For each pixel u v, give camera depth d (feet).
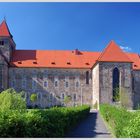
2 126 47.32
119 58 328.08
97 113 254.47
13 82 359.25
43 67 363.97
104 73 324.39
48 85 363.35
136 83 361.92
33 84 361.71
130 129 52.85
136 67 367.45
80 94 364.38
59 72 366.63
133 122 53.93
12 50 379.14
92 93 364.58
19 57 372.58
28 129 53.01
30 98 359.05
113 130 113.19
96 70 337.72
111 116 128.88
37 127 57.98
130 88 325.21
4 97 107.45
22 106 108.27
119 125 82.79
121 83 323.98
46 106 359.87
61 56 381.40
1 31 362.33
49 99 361.51
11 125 48.96
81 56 383.86
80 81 366.22
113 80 325.01
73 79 366.43
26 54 377.91
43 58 375.45
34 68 363.35
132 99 332.39
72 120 120.06
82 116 175.11
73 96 364.17
